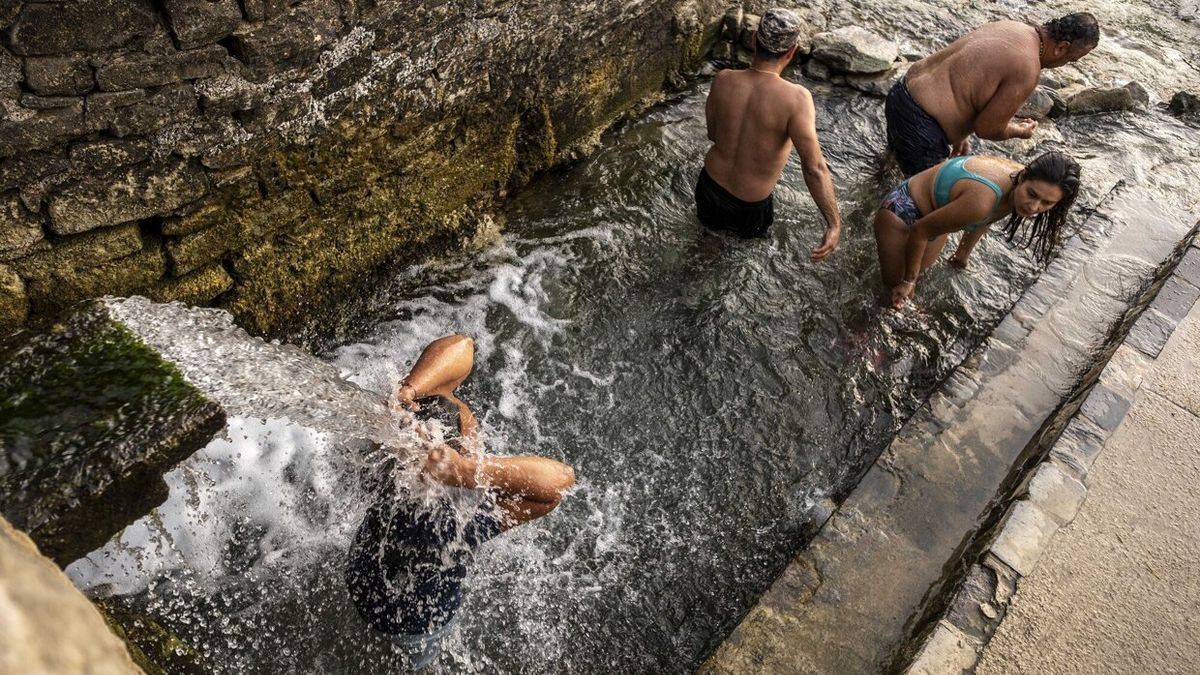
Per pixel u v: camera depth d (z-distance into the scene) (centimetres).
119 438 185
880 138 554
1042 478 317
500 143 448
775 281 448
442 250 439
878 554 309
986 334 416
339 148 362
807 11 641
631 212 480
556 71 462
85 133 278
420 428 261
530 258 446
